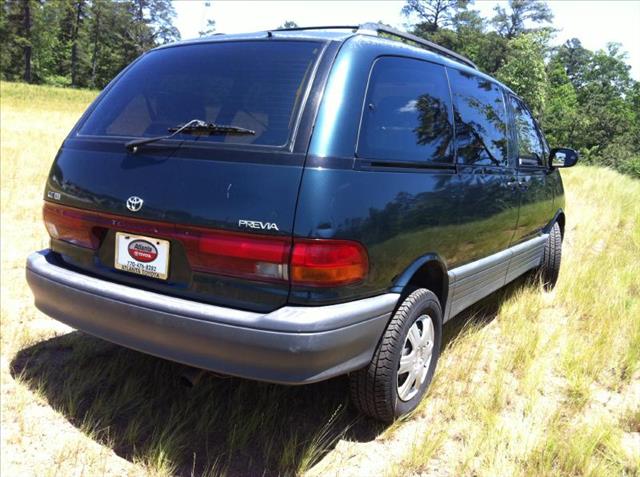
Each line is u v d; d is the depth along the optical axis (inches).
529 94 2605.8
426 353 124.3
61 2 3661.4
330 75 102.8
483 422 117.8
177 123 108.6
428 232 117.3
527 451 108.1
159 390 126.7
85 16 3907.5
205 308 96.0
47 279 115.0
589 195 431.8
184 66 118.4
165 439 108.1
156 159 104.8
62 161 119.5
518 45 2615.7
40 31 3590.1
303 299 93.0
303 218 91.7
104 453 105.7
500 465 104.5
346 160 98.3
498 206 151.5
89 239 113.0
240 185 95.6
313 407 123.6
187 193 99.3
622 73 3700.8
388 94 113.4
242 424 114.4
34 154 489.1
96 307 106.7
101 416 116.3
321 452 108.8
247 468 103.7
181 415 117.4
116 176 108.3
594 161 2906.0
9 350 144.2
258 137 98.6
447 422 119.7
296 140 95.9
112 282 108.8
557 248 207.5
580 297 192.2
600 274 218.5
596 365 144.4
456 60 156.1
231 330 93.0
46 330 157.1
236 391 125.6
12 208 299.1
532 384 132.0
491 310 186.5
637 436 118.9
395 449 111.2
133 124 114.0
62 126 864.3
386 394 110.2
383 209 103.7
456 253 132.3
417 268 115.6
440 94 132.8
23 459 103.0
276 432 114.1
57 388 127.0
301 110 98.7
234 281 96.3
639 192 471.8
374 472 104.0
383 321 106.4
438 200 120.6
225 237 95.6
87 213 112.1
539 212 188.7
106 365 136.4
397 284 110.7
